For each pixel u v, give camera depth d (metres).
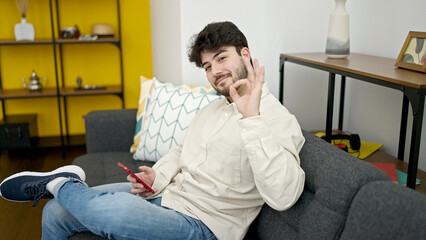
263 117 1.39
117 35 4.10
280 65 2.43
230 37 1.46
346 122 2.71
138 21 4.10
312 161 1.34
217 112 1.62
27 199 1.65
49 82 4.08
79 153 3.79
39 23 3.94
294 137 1.39
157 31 3.58
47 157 3.68
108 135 2.49
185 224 1.41
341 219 1.15
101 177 2.11
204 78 2.92
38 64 4.02
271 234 1.42
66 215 1.49
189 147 1.65
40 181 1.58
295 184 1.26
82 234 1.49
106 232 1.34
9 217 2.57
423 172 1.84
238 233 1.46
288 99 2.66
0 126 3.65
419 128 1.38
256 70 1.31
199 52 1.53
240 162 1.42
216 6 2.80
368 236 1.02
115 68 4.16
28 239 2.30
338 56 2.11
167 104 2.27
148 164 2.26
